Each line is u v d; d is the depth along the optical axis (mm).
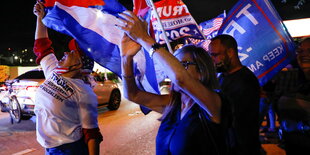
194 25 4410
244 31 3029
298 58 1964
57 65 2150
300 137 1819
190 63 1440
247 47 3004
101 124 7359
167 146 1464
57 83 2012
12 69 20094
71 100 1957
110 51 2121
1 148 5254
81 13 2107
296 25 9031
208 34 7066
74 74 2104
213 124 1367
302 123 1812
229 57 2244
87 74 2236
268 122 6027
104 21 2115
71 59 2092
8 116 8430
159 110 1843
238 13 3074
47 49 2418
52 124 1945
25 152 5035
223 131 1383
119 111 9547
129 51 1626
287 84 4344
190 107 1469
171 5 4375
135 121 7688
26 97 6953
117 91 9891
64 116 1948
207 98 1279
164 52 1283
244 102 2035
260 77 2951
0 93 7820
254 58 2979
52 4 2137
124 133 6324
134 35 1338
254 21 2984
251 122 2033
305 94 1858
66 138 1954
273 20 2908
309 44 1868
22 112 7184
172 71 1254
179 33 4398
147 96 1825
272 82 4539
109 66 2129
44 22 2109
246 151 2018
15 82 7230
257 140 2059
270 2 2930
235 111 2033
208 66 1451
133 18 1341
